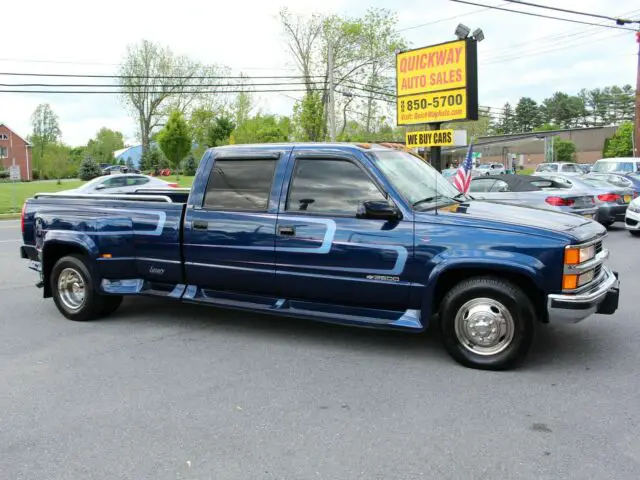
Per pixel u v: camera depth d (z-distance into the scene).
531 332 4.61
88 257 6.36
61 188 40.38
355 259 5.05
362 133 43.75
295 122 43.97
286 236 5.34
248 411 4.05
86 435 3.73
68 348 5.59
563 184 12.86
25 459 3.44
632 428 3.69
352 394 4.33
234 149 5.80
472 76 16.70
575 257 4.46
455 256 4.68
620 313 6.51
